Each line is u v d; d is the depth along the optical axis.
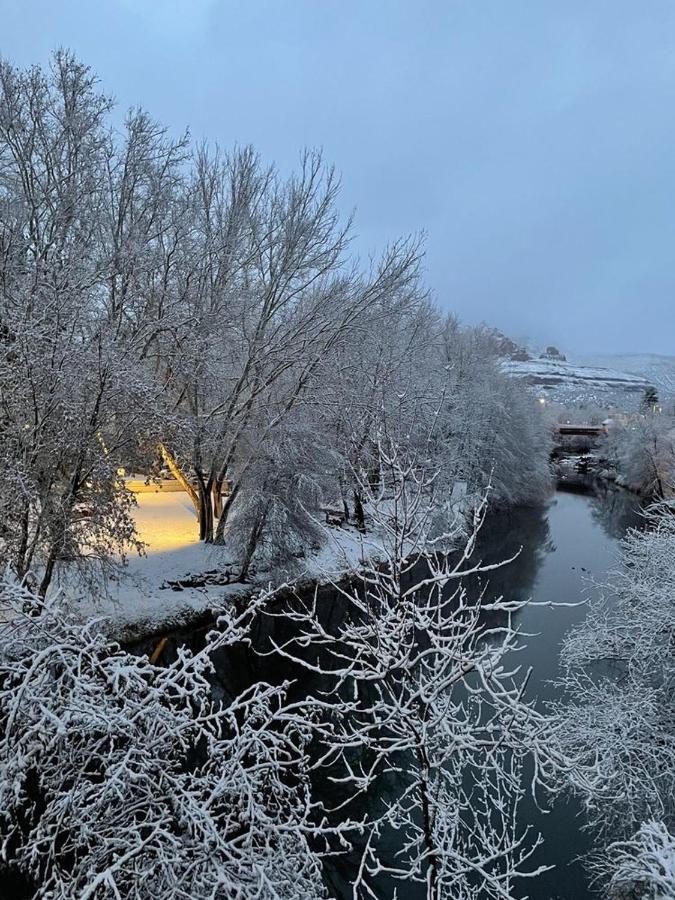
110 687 5.84
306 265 20.98
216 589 18.86
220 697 14.17
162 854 4.77
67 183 16.73
